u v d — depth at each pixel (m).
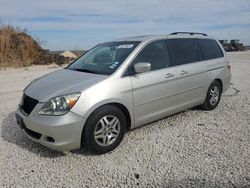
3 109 6.76
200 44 6.06
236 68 16.12
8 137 4.86
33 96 4.11
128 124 4.57
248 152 4.11
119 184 3.36
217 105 6.56
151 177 3.48
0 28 22.47
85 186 3.34
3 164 3.89
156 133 4.95
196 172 3.56
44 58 24.59
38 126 3.87
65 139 3.82
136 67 4.39
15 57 21.94
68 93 3.89
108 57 4.91
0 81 12.06
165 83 4.94
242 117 5.85
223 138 4.69
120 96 4.23
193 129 5.14
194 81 5.61
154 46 5.02
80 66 5.08
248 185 3.25
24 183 3.42
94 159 4.01
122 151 4.25
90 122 3.94
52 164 3.89
